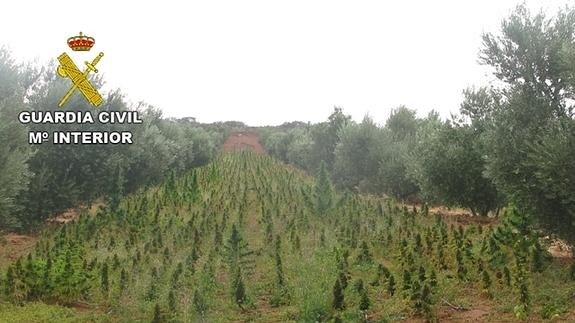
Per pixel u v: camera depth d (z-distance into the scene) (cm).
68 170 1998
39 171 1927
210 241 1540
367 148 2955
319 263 1202
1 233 1747
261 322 943
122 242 1589
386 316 922
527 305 881
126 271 1207
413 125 3250
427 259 1282
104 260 1317
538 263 1126
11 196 1356
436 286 1004
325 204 1958
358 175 2998
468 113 2038
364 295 930
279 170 3959
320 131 3900
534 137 1170
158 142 2852
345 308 952
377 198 2462
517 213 1245
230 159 5119
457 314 944
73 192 1984
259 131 10319
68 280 1072
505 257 1188
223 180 3155
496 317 903
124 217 1844
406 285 997
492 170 1233
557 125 1119
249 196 2538
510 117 1231
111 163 2080
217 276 1204
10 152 1403
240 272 1121
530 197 1152
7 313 958
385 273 1116
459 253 1205
